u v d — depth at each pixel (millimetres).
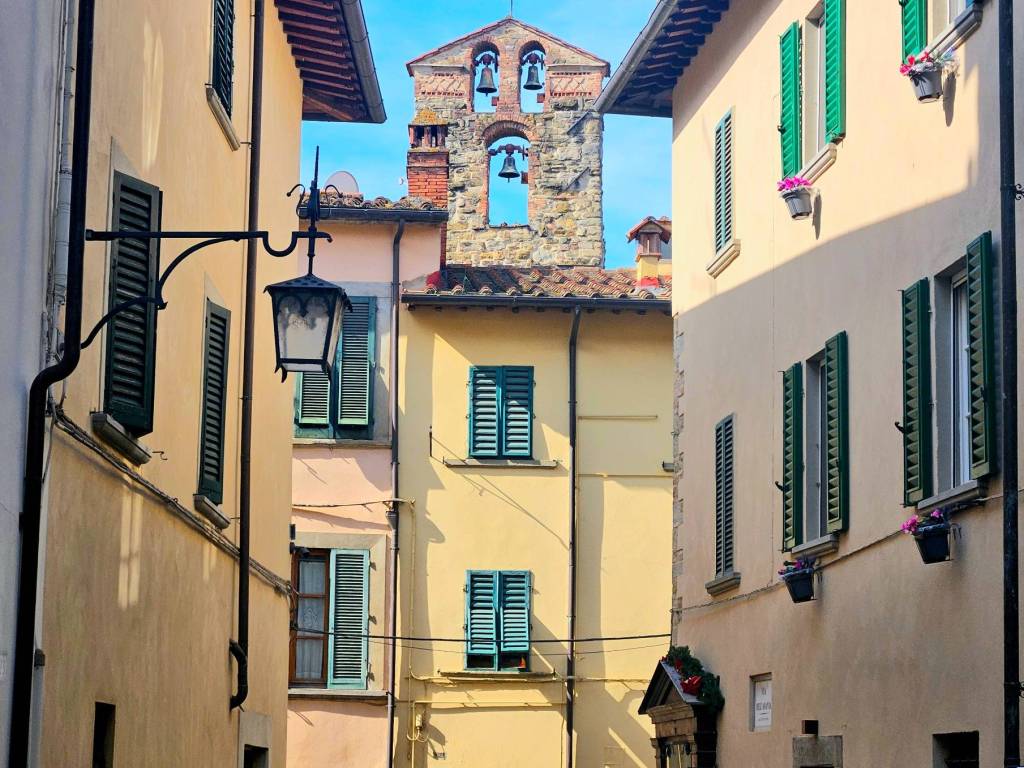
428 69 35688
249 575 14750
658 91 20484
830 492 13648
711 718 17297
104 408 9898
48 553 8797
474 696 23328
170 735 11805
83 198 8523
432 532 23703
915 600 11836
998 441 10414
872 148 13227
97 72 9727
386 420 23891
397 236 24172
